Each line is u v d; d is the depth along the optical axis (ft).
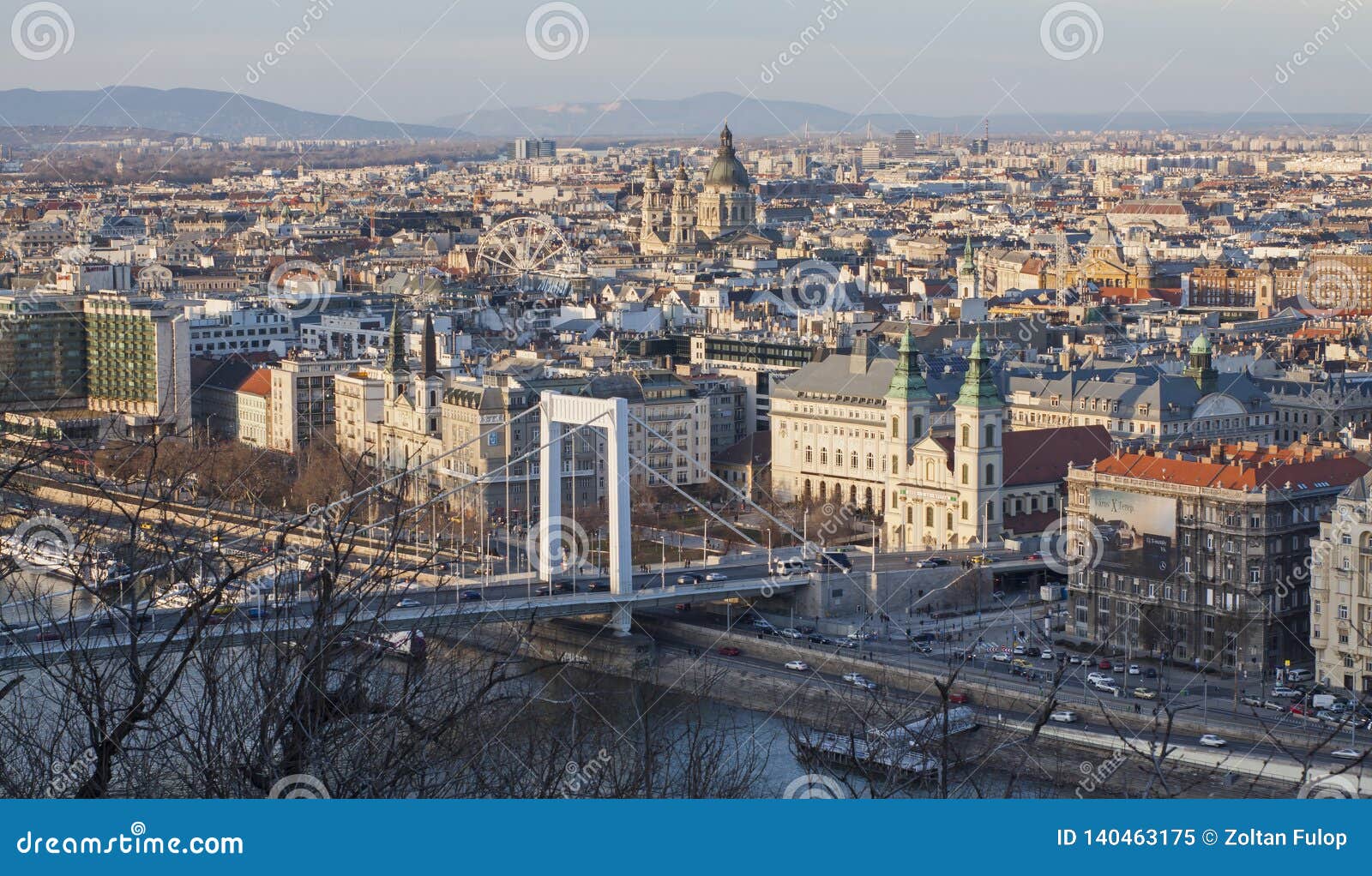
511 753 631.56
